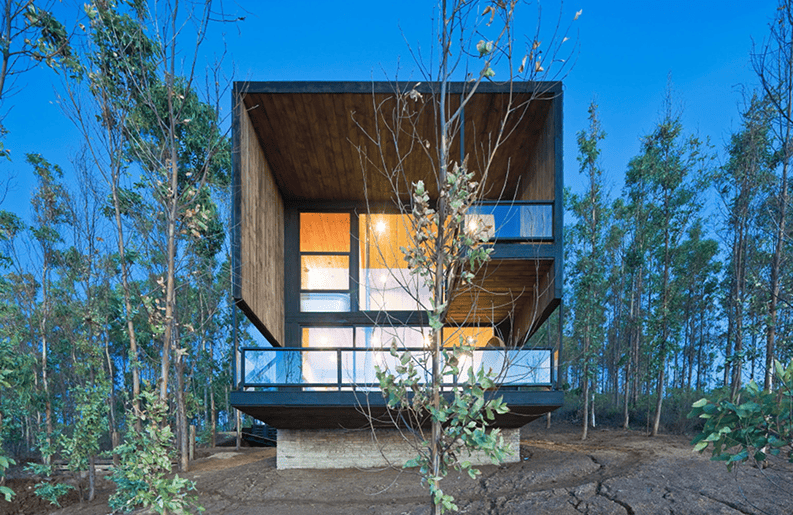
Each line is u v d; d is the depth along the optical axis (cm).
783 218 1030
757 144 1336
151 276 1220
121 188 1223
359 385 991
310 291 1422
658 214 1792
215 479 1125
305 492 982
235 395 969
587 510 771
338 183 1354
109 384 1191
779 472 930
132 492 700
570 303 2394
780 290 1137
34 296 1659
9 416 1291
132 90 859
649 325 1789
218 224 1551
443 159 410
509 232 1023
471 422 360
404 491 959
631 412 2131
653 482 883
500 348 973
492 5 411
